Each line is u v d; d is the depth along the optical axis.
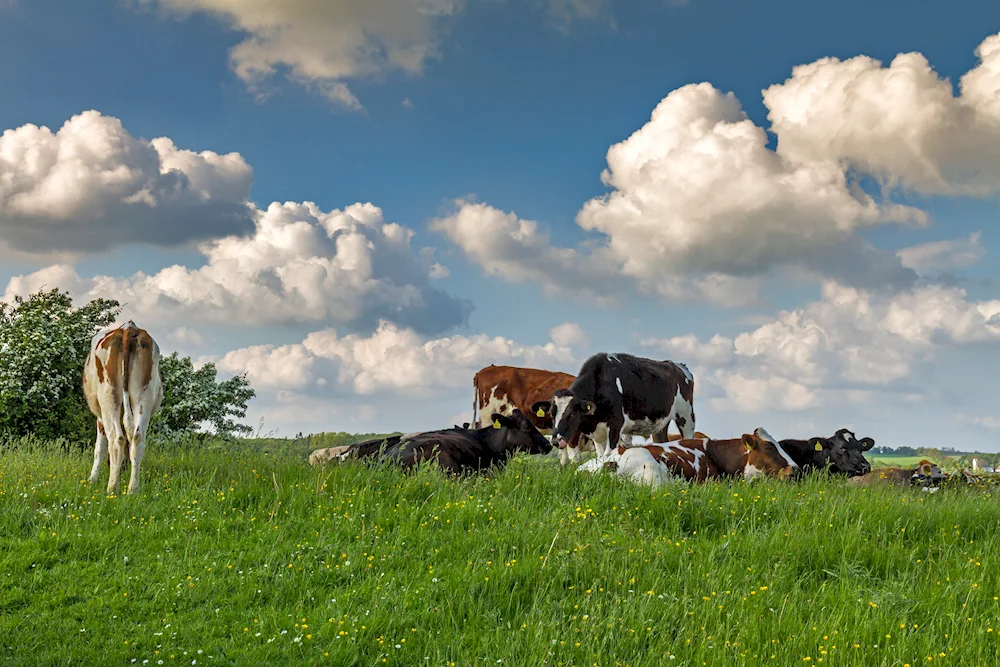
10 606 7.20
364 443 13.52
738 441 13.02
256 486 10.39
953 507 10.02
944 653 5.94
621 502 9.83
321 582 7.65
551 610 6.77
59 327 18.81
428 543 8.45
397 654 6.21
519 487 10.54
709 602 6.77
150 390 11.59
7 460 13.17
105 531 9.02
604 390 15.69
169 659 6.19
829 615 6.68
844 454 14.48
